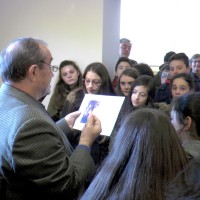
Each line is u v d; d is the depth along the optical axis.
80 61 3.34
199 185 0.60
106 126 1.56
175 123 1.33
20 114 1.10
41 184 1.07
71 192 1.13
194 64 3.71
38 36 3.50
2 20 3.66
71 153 1.31
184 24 6.09
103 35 3.24
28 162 1.04
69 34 3.36
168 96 2.79
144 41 5.84
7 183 1.12
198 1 6.06
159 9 5.87
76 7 3.30
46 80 1.25
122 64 3.25
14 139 1.05
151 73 3.21
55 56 3.44
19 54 1.18
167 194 0.64
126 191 0.76
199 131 1.29
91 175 1.20
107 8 3.29
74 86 2.92
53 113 2.86
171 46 6.06
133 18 5.69
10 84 1.22
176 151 0.82
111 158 0.84
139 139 0.81
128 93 2.37
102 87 2.44
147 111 0.89
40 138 1.08
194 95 1.35
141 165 0.78
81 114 1.69
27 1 3.53
